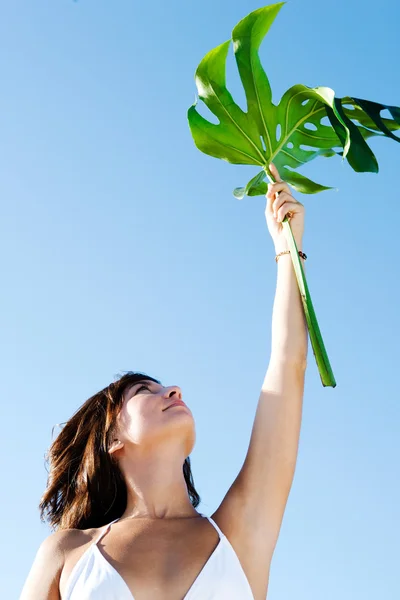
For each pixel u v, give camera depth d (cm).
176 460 352
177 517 339
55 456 390
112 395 378
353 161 355
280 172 389
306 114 384
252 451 345
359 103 369
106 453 369
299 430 349
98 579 308
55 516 387
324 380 352
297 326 361
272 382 353
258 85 380
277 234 377
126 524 333
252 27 373
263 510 335
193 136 381
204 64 376
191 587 304
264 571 327
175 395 368
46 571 327
